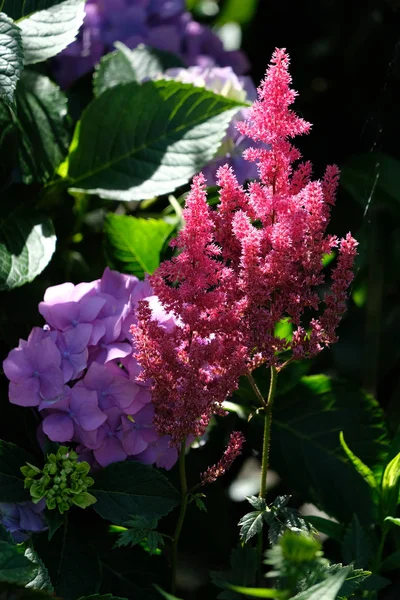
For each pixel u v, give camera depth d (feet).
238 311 2.83
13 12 3.43
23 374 3.13
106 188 3.61
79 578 3.10
